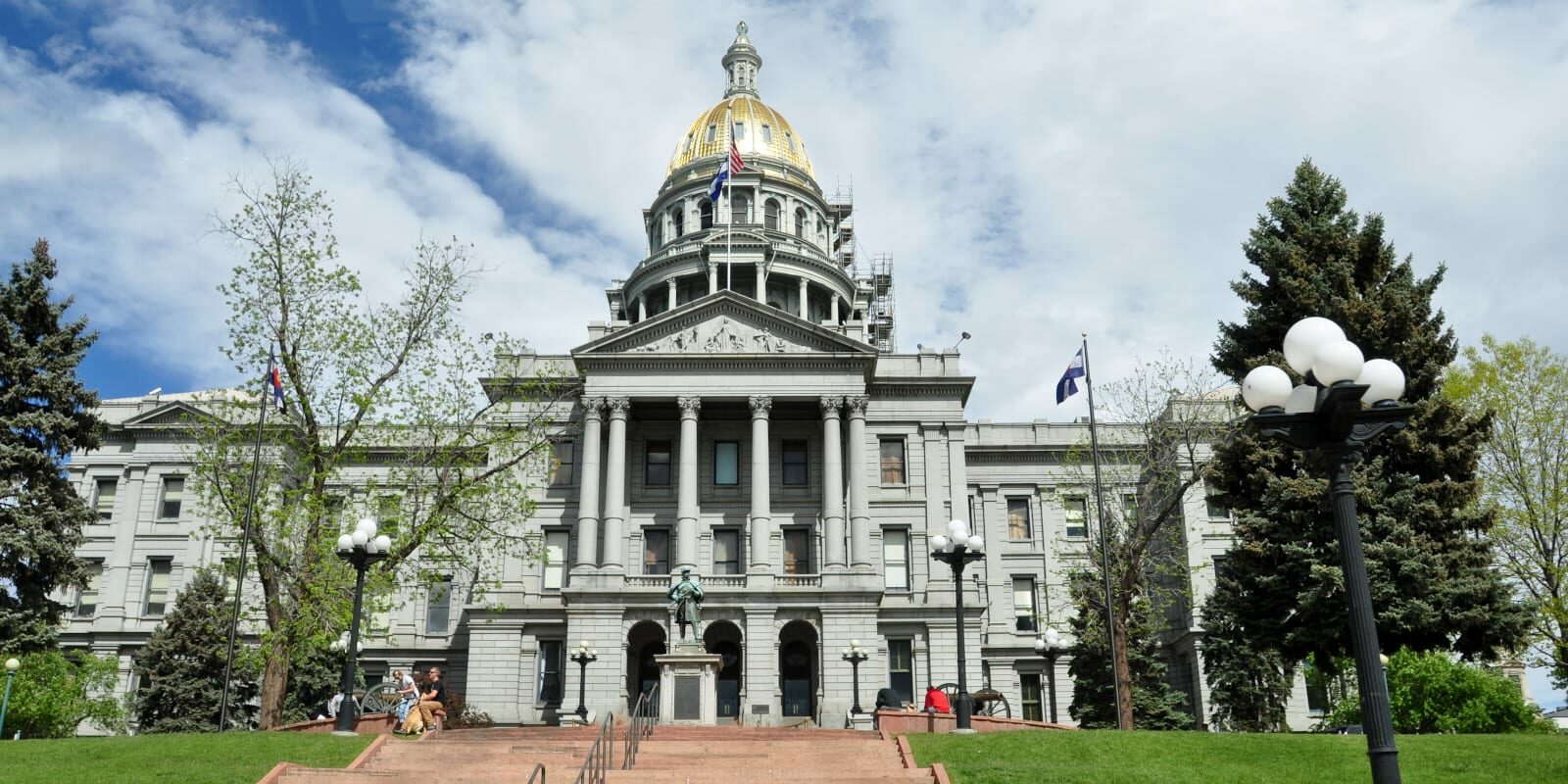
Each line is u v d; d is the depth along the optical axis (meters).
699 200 93.25
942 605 61.50
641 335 62.53
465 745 28.11
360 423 41.66
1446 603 35.25
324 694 60.03
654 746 29.48
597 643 56.91
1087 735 28.62
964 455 67.75
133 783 23.36
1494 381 43.31
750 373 61.97
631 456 64.00
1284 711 59.06
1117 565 52.84
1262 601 38.47
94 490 71.81
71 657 61.06
